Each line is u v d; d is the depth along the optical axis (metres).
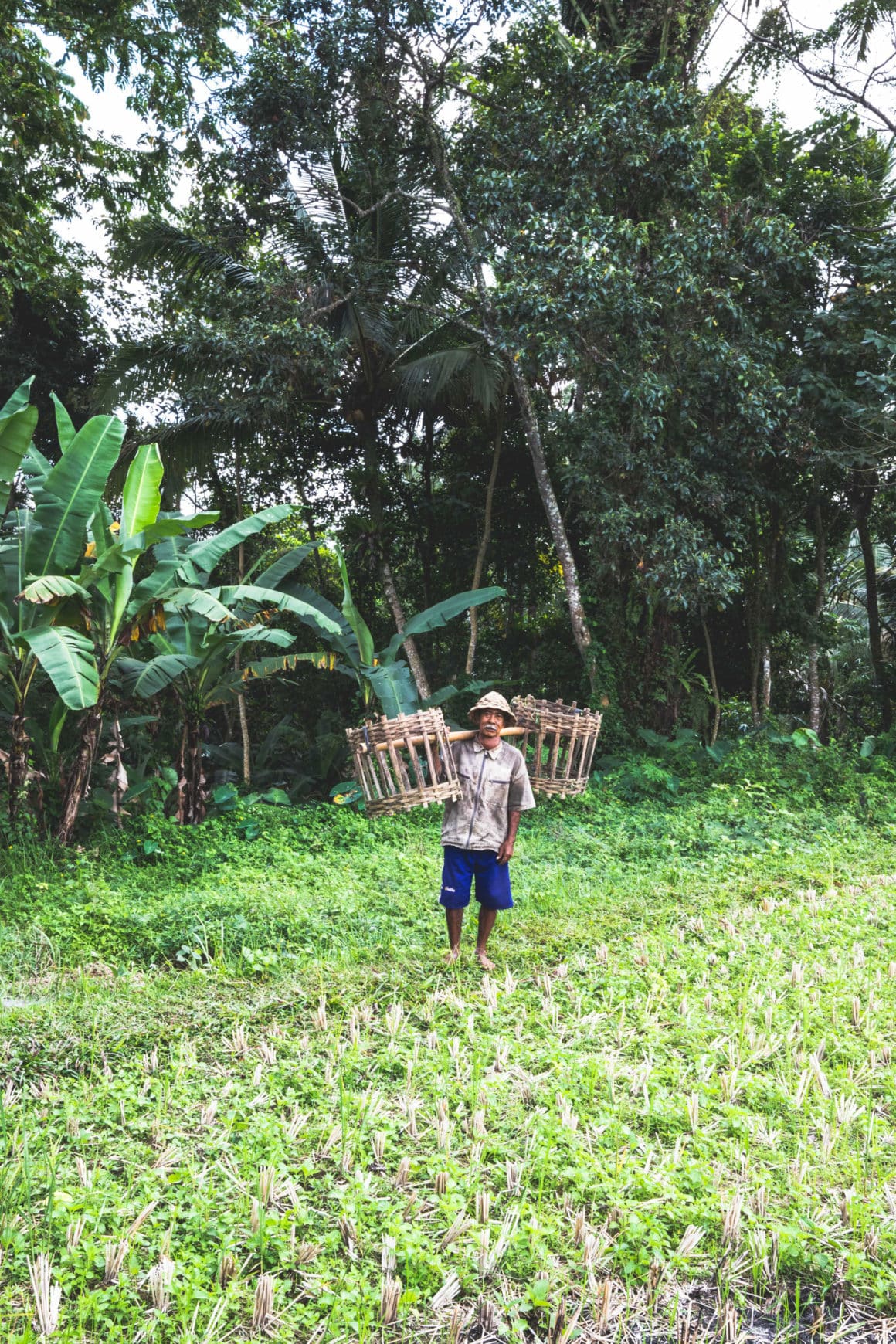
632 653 15.05
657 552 13.18
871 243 14.52
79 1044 4.57
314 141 14.20
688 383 13.33
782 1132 3.87
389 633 18.89
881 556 22.50
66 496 8.70
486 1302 2.84
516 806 6.04
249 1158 3.55
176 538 11.14
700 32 14.45
